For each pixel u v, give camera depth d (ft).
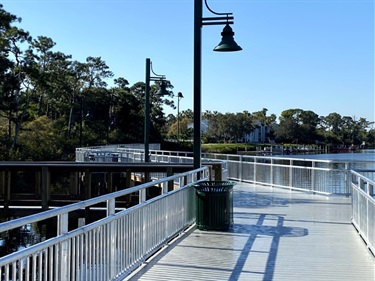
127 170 43.70
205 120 376.68
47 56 205.77
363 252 22.85
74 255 13.78
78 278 14.01
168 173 42.91
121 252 17.52
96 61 250.37
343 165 47.01
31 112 214.48
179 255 21.94
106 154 91.76
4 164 42.63
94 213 42.39
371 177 41.65
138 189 19.51
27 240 49.26
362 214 25.89
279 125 415.85
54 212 12.67
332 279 18.30
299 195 46.78
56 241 12.60
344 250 23.24
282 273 19.08
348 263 20.76
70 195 44.29
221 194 28.02
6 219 42.32
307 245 24.27
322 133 429.38
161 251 22.68
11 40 167.84
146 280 17.94
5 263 10.12
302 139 407.85
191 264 20.34
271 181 55.93
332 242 25.03
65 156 175.32
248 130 342.64
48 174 42.55
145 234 20.47
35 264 11.50
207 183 29.68
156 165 43.37
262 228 28.91
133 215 18.95
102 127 248.11
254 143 362.12
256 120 399.24
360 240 25.53
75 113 244.83
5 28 160.86
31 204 43.57
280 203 40.83
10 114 169.99
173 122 372.38
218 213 27.94
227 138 342.23
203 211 28.02
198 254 22.16
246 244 24.35
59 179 99.91
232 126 335.47
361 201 26.32
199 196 28.17
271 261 21.01
